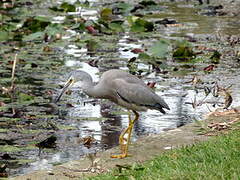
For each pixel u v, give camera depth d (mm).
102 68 16453
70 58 17562
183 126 11594
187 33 20406
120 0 27094
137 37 20125
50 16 23219
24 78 15484
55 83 15039
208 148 9500
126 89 10375
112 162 9883
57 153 10898
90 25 20844
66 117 12797
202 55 17969
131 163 9781
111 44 19062
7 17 22531
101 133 11945
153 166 9016
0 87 14633
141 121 12695
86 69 16297
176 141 10695
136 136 11695
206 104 13656
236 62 17219
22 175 9391
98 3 26406
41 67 16547
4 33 19891
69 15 23484
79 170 9492
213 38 19750
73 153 10867
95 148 11117
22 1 26625
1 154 10875
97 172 9344
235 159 8906
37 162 10453
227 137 10047
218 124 11250
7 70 15695
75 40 19469
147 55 17469
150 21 22312
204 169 8445
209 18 23000
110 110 13414
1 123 12266
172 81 15461
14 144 11180
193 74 16078
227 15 23609
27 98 13789
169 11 24438
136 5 25156
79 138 11633
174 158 9273
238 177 8039
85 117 12766
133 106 10469
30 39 18891
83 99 14164
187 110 13312
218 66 16844
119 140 11133
